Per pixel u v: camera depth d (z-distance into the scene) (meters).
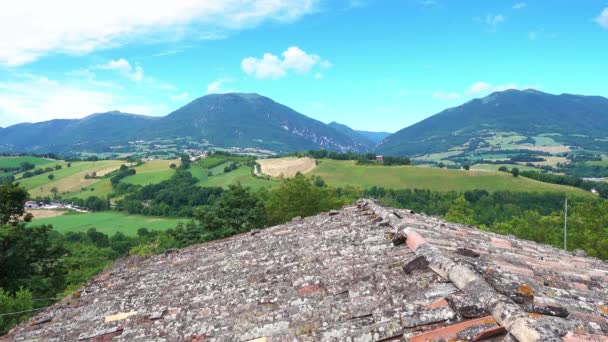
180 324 5.60
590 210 32.94
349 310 4.42
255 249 9.42
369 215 10.05
